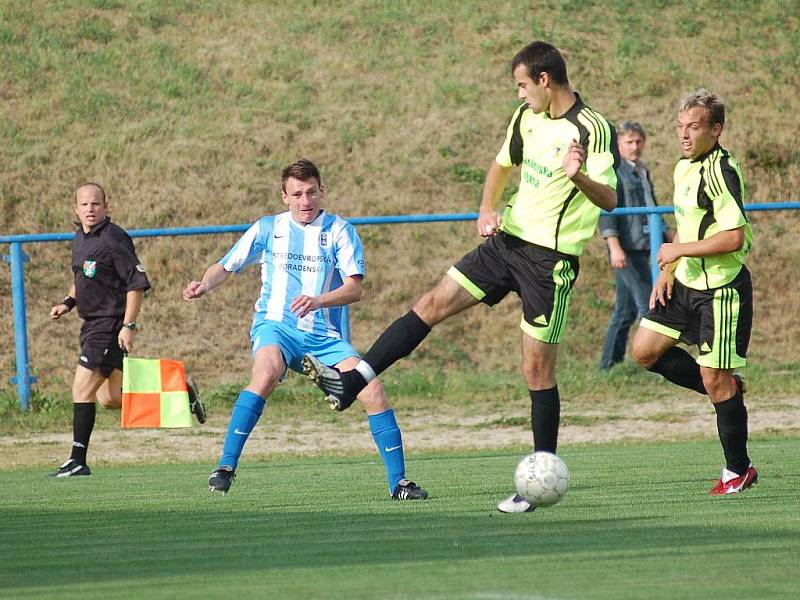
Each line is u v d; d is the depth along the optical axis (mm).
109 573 14438
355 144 74812
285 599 12289
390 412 23078
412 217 47906
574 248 21203
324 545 16484
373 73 82312
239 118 76688
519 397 49062
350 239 23922
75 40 82875
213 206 68250
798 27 90062
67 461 33562
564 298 21359
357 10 89250
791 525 17641
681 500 21328
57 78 79000
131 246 33000
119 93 78312
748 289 22844
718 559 14531
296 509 21281
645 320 24062
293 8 89375
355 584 13172
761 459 29656
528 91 21016
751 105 80500
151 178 70375
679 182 22906
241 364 57281
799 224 69062
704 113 22266
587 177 20047
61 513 21828
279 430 42594
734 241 22047
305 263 23844
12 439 41781
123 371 35219
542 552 15352
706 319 22750
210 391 50156
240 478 28547
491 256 21891
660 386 48719
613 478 25812
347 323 47656
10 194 68188
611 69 83188
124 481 28859
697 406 45469
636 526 17750
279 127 76125
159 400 36219
